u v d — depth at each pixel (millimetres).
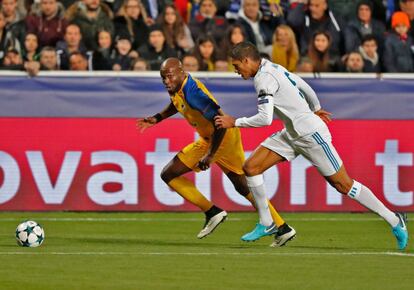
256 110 42312
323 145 30062
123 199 42406
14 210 42062
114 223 39000
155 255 28828
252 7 48750
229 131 32344
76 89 42031
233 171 33094
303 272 25484
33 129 41969
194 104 31547
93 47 47625
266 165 30656
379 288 23000
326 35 47906
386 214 30453
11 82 41844
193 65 46344
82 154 42156
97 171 42250
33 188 42062
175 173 32781
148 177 42438
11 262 27016
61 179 42188
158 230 36906
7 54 46969
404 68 49188
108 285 23094
